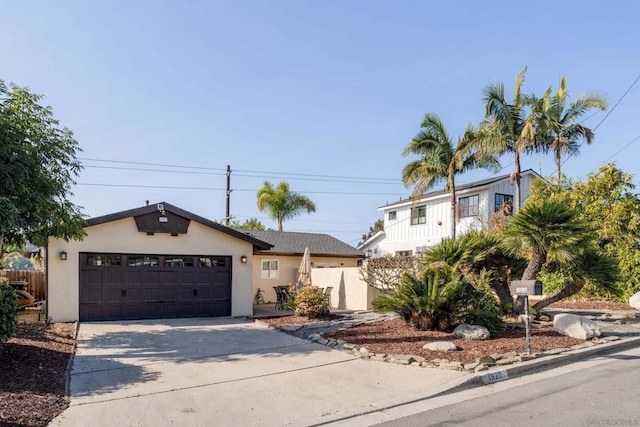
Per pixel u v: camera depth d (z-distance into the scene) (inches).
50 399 204.7
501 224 691.4
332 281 688.4
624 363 277.6
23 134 343.0
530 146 739.4
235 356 305.7
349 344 327.3
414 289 378.0
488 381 241.0
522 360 270.8
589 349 302.8
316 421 185.2
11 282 613.3
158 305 503.8
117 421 182.4
